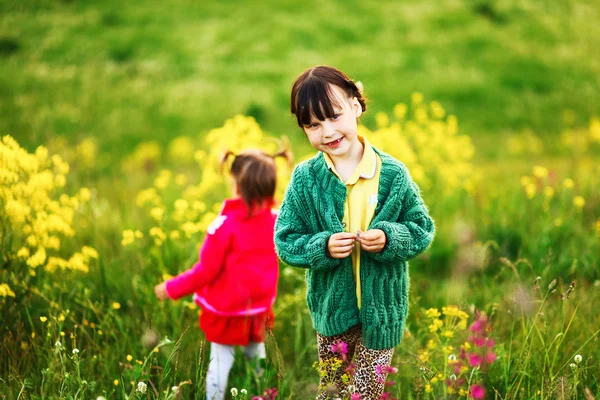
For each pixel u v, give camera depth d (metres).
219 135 4.45
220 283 2.99
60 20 14.83
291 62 13.42
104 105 11.24
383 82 12.73
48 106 10.76
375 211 2.37
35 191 3.39
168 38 14.22
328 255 2.28
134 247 4.14
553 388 2.40
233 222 2.96
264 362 2.81
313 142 2.32
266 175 2.94
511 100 12.44
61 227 3.44
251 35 14.41
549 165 7.95
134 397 2.47
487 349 2.46
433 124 5.53
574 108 12.09
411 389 2.76
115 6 15.65
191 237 4.09
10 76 11.89
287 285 3.94
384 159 2.40
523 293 2.85
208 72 13.00
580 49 15.08
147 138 10.27
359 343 2.52
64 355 2.62
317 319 2.49
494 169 7.70
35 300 3.30
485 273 4.14
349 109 2.30
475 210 5.01
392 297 2.41
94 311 3.25
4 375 2.82
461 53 14.34
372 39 14.79
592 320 3.14
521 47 14.75
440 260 4.40
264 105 11.45
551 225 4.41
